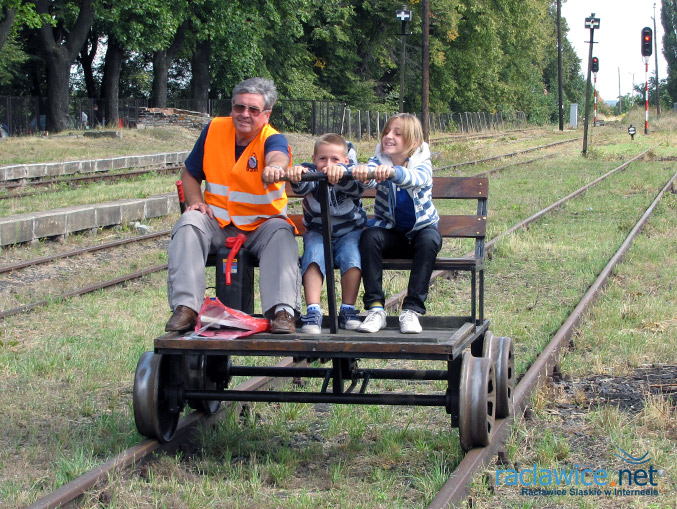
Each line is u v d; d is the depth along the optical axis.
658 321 7.71
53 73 35.28
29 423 5.29
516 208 16.39
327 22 48.12
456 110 63.12
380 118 48.81
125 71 49.12
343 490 4.14
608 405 5.35
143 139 32.34
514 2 59.53
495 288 9.58
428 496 4.01
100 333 7.66
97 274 10.73
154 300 9.15
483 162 29.09
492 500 4.02
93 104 40.97
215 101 44.16
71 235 13.73
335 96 50.62
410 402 4.58
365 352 4.04
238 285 4.61
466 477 4.06
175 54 40.38
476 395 4.37
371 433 5.15
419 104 56.25
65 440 4.88
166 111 38.53
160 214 16.19
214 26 37.41
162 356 4.63
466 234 5.04
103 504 3.90
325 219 4.31
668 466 4.38
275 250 4.61
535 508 3.93
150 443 4.59
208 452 4.78
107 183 21.09
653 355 6.64
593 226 13.98
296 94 45.81
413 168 4.66
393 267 4.84
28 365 6.46
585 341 7.15
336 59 50.16
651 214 15.23
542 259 11.18
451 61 56.25
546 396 5.67
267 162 4.63
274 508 3.92
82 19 35.19
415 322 4.56
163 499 3.97
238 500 4.02
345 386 6.05
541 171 25.47
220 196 4.84
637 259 10.95
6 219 12.63
